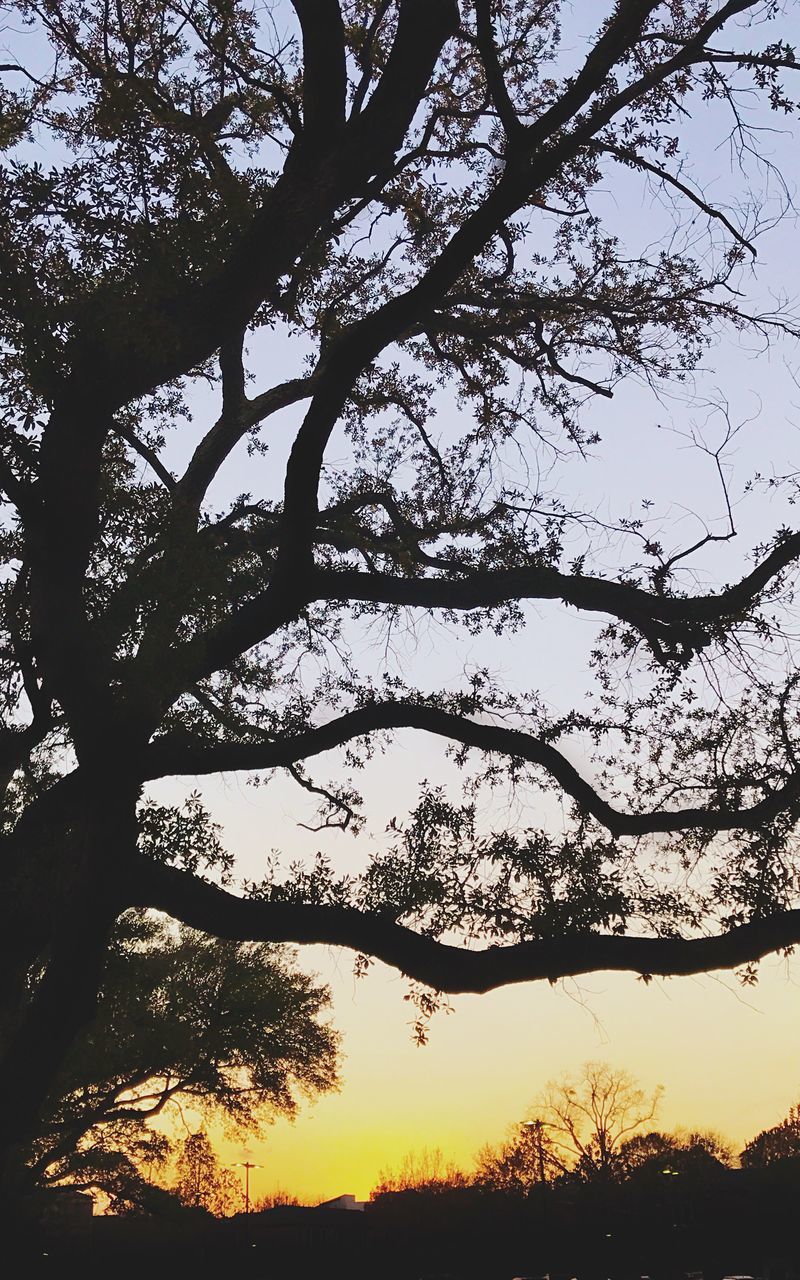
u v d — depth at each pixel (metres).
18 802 13.80
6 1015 12.07
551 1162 43.91
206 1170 28.55
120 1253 11.61
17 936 11.19
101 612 10.92
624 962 10.16
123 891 10.88
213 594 11.01
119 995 17.00
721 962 10.04
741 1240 10.28
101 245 10.83
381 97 12.48
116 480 12.02
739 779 11.10
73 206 10.75
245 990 24.58
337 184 12.16
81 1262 11.49
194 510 11.70
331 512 15.88
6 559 11.18
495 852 10.83
